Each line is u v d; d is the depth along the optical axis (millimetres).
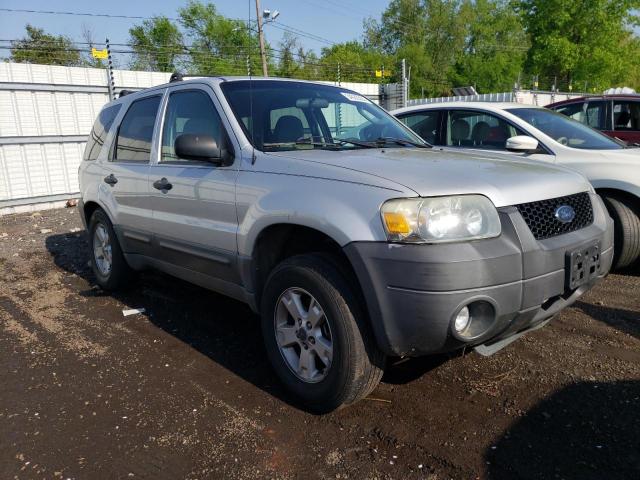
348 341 2609
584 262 2777
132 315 4512
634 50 31859
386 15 60156
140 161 4273
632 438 2564
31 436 2783
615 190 4898
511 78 56531
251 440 2676
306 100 3814
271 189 2961
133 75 13070
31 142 11445
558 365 3322
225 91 3594
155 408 3010
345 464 2467
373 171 2678
